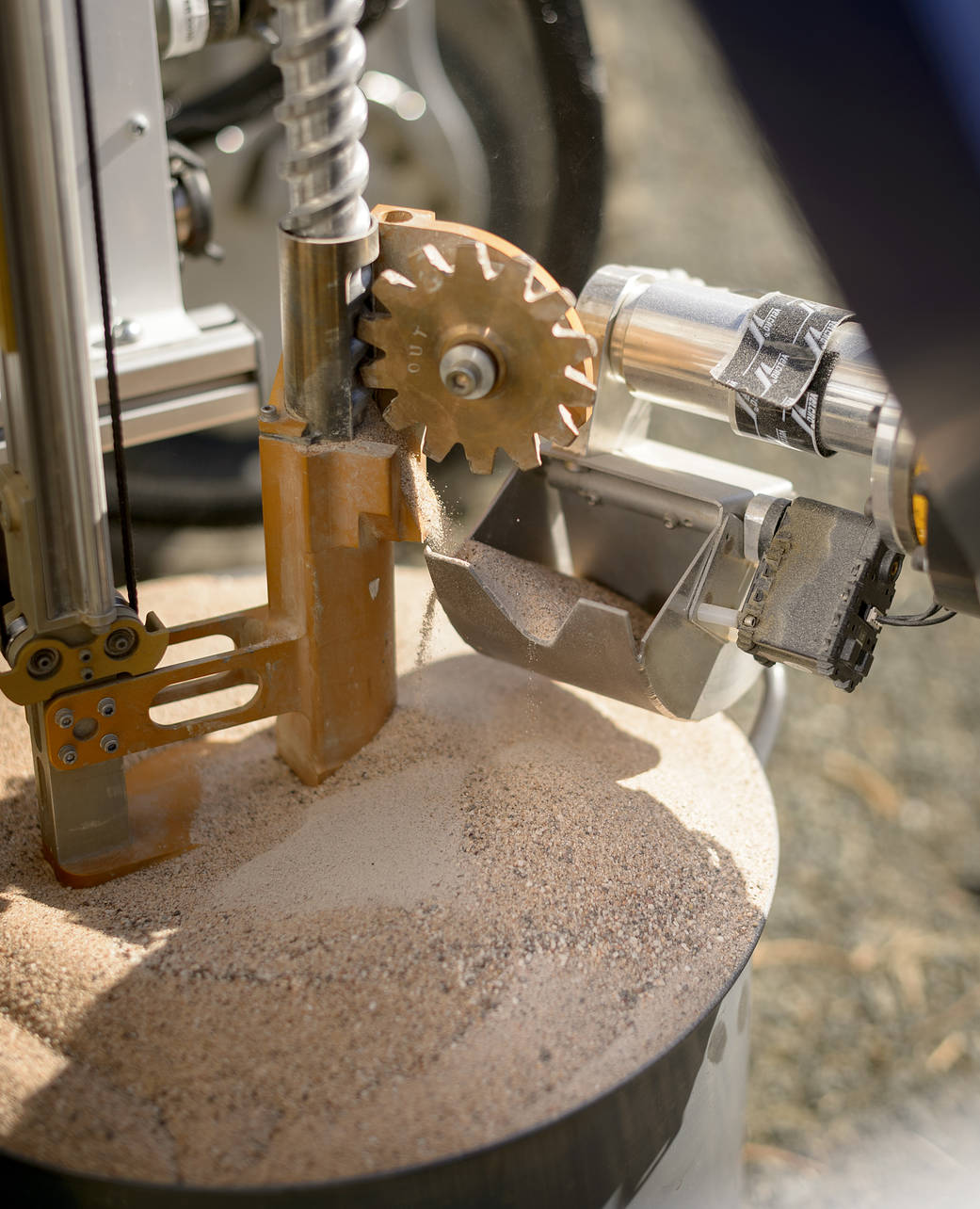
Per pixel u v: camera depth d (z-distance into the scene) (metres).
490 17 1.58
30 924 0.78
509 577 0.92
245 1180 0.63
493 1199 0.66
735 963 0.76
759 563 0.83
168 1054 0.69
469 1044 0.70
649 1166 0.73
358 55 0.70
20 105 0.64
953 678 2.11
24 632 0.77
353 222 0.74
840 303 0.83
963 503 0.56
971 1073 1.53
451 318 0.74
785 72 0.49
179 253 1.26
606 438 0.91
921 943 1.68
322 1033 0.70
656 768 0.94
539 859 0.81
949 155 0.48
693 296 0.82
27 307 0.69
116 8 1.03
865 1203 1.36
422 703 0.98
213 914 0.79
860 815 1.85
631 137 3.07
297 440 0.79
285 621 0.87
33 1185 0.65
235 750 0.97
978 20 0.46
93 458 0.74
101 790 0.83
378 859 0.82
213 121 1.58
